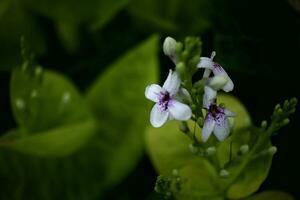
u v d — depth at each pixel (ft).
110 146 1.47
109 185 1.46
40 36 1.59
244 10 1.31
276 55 1.31
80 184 1.46
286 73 1.31
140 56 1.44
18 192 1.43
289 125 1.33
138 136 1.47
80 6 1.53
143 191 1.48
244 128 1.25
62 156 1.44
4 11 1.56
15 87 1.40
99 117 1.47
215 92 1.05
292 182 1.34
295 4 1.32
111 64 1.56
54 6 1.55
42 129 1.46
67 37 1.58
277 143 1.34
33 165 1.44
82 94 1.56
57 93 1.47
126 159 1.46
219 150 1.24
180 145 1.29
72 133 1.41
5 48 1.57
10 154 1.43
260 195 1.26
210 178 1.25
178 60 1.05
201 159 1.26
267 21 1.31
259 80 1.35
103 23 1.53
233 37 1.30
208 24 1.49
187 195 1.25
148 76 1.45
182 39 1.53
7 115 1.54
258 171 1.24
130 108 1.47
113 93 1.46
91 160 1.46
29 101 1.42
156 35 1.44
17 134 1.42
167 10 1.53
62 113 1.46
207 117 1.05
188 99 1.07
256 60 1.30
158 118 1.04
